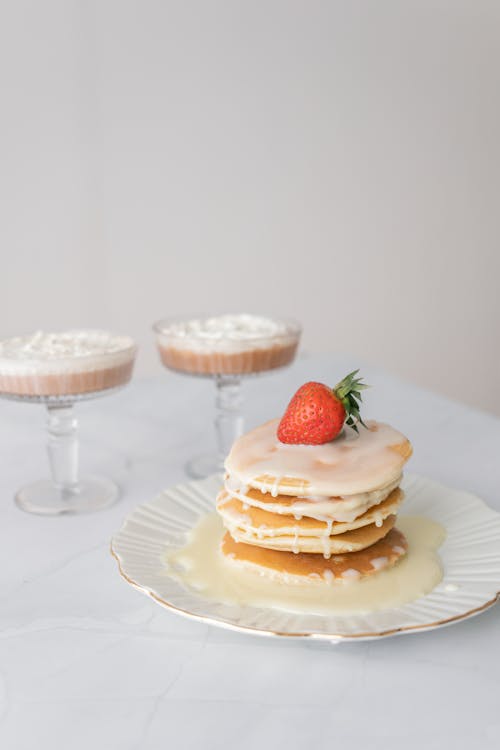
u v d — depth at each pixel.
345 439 0.77
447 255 2.57
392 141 2.41
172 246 2.22
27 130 2.02
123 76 2.08
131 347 0.89
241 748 0.60
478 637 0.69
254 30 2.17
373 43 2.31
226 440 0.98
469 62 2.45
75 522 0.85
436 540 0.77
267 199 2.29
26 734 0.61
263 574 0.72
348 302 2.46
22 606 0.73
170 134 2.15
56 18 1.98
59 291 2.14
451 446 1.00
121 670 0.66
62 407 0.90
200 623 0.70
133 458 0.98
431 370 2.65
